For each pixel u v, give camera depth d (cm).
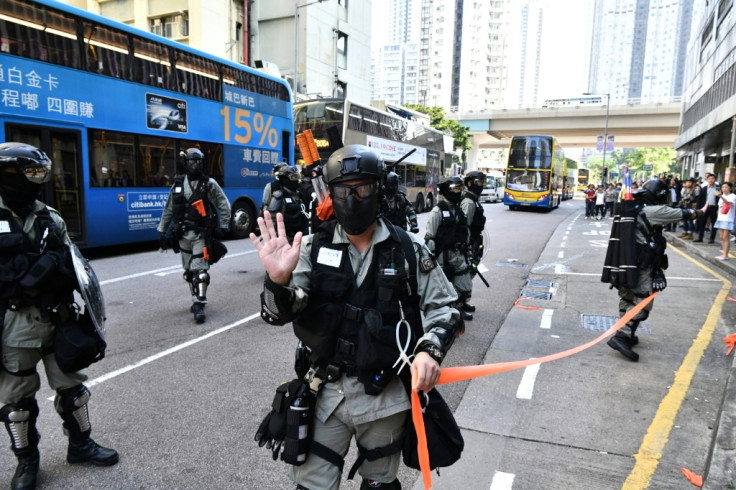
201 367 446
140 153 1007
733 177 1211
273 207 649
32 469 271
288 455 176
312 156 237
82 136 888
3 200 251
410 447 183
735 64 1941
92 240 921
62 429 319
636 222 466
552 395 399
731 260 983
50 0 823
